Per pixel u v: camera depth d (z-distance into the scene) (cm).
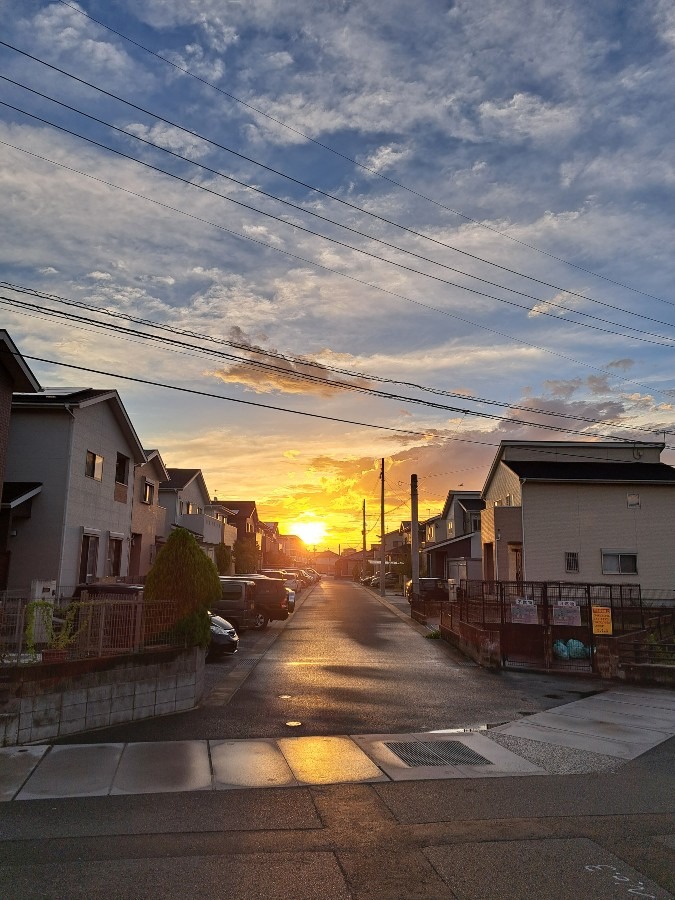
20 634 973
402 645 2259
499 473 3953
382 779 793
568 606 1802
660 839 620
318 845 595
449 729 1074
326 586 7725
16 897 488
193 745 930
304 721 1096
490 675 1656
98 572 2478
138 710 1089
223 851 578
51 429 2216
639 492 3353
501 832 633
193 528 4175
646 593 3269
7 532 2089
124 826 633
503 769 849
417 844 601
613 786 785
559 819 671
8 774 791
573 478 3338
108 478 2581
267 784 764
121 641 1102
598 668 1630
